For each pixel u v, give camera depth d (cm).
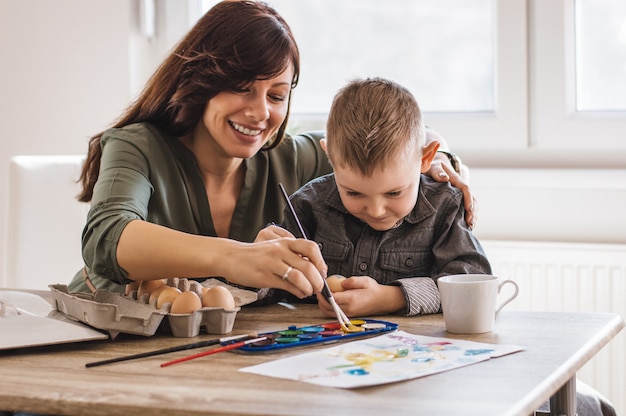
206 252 130
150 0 287
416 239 158
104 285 169
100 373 106
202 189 174
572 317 137
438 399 93
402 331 128
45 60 287
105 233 137
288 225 167
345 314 139
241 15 163
